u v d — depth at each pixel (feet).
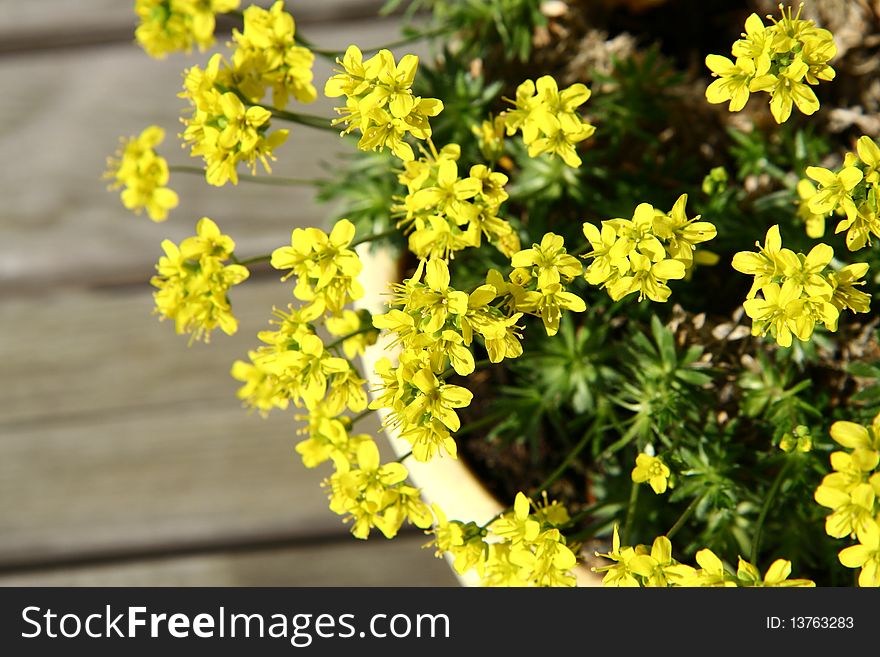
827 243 1.78
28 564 2.12
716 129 1.90
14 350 2.15
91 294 2.16
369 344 1.71
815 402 1.77
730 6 1.94
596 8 1.94
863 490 1.53
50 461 2.14
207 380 2.15
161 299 1.69
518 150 1.84
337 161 2.14
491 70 1.91
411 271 1.87
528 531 1.65
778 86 1.63
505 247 1.68
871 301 1.78
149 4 1.68
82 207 2.15
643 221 1.62
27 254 2.15
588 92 1.67
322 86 2.11
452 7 1.91
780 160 1.86
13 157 2.16
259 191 2.14
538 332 1.83
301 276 1.66
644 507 1.79
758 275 1.62
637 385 1.80
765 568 1.79
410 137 1.84
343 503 1.68
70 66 2.16
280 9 1.67
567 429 1.86
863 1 1.87
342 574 2.11
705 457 1.74
